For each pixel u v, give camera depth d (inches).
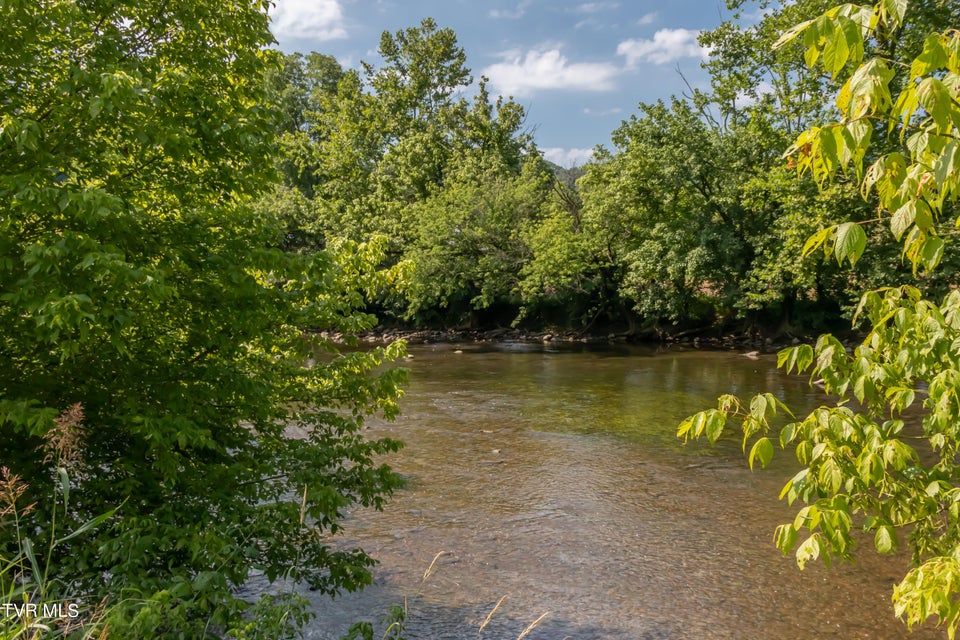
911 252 104.6
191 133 223.9
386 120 1787.6
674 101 1210.0
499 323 1680.6
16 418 168.1
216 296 234.5
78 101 199.2
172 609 167.3
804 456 132.1
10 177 178.2
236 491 236.5
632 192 1268.5
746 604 286.2
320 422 291.3
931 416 134.0
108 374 229.0
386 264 1542.8
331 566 241.8
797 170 102.3
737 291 1183.6
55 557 196.5
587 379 901.8
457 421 641.6
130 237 211.8
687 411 682.2
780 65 1035.9
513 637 260.7
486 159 1599.4
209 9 247.3
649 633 263.9
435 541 355.6
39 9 207.5
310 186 2116.1
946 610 111.0
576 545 349.7
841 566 320.8
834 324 1223.5
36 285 177.8
